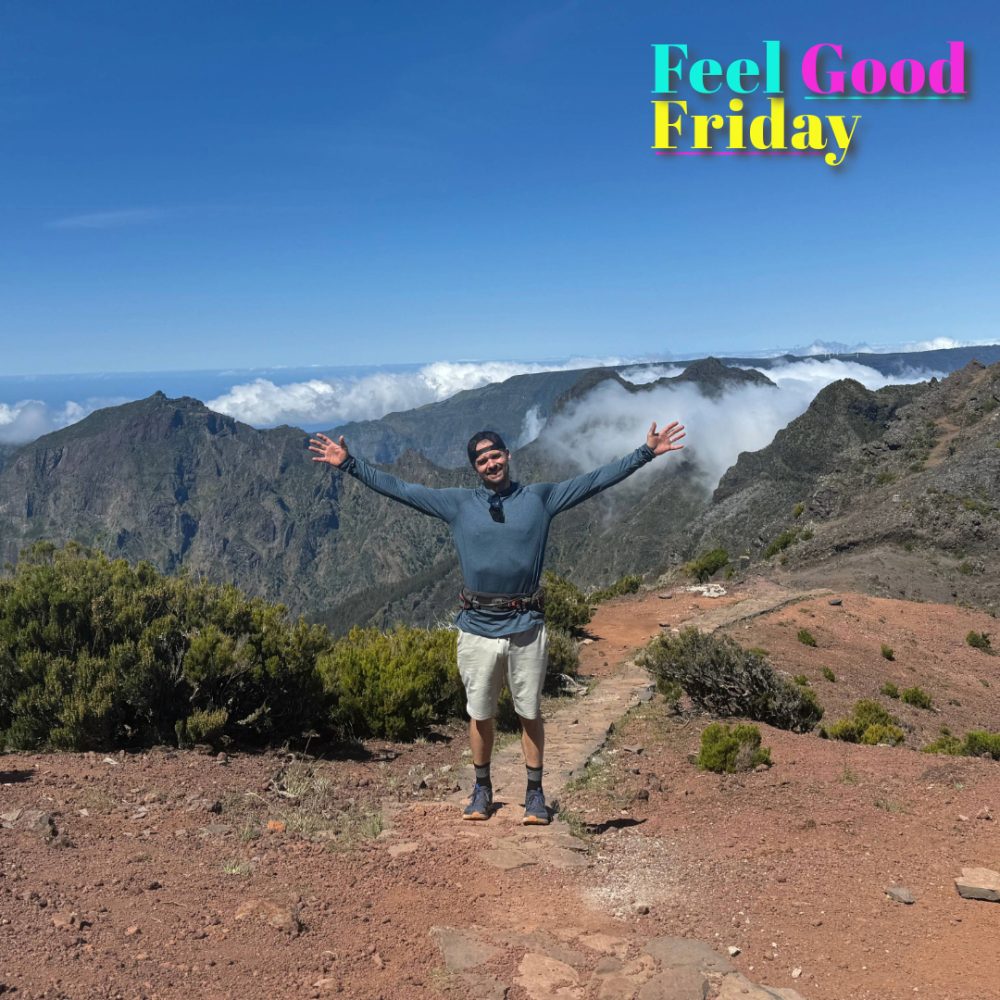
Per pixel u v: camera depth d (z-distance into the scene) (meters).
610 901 4.80
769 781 7.35
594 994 3.66
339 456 5.76
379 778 7.57
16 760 6.62
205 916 4.02
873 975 3.91
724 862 5.43
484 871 5.12
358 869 4.96
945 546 50.69
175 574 8.80
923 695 17.83
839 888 4.95
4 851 4.51
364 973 3.71
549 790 7.47
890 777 7.51
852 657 20.62
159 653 7.72
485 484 5.76
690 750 8.98
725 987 3.72
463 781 7.67
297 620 8.75
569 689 13.92
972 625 26.72
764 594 27.92
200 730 7.41
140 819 5.42
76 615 7.64
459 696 10.99
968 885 4.80
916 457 82.19
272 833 5.44
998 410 86.00
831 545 55.00
